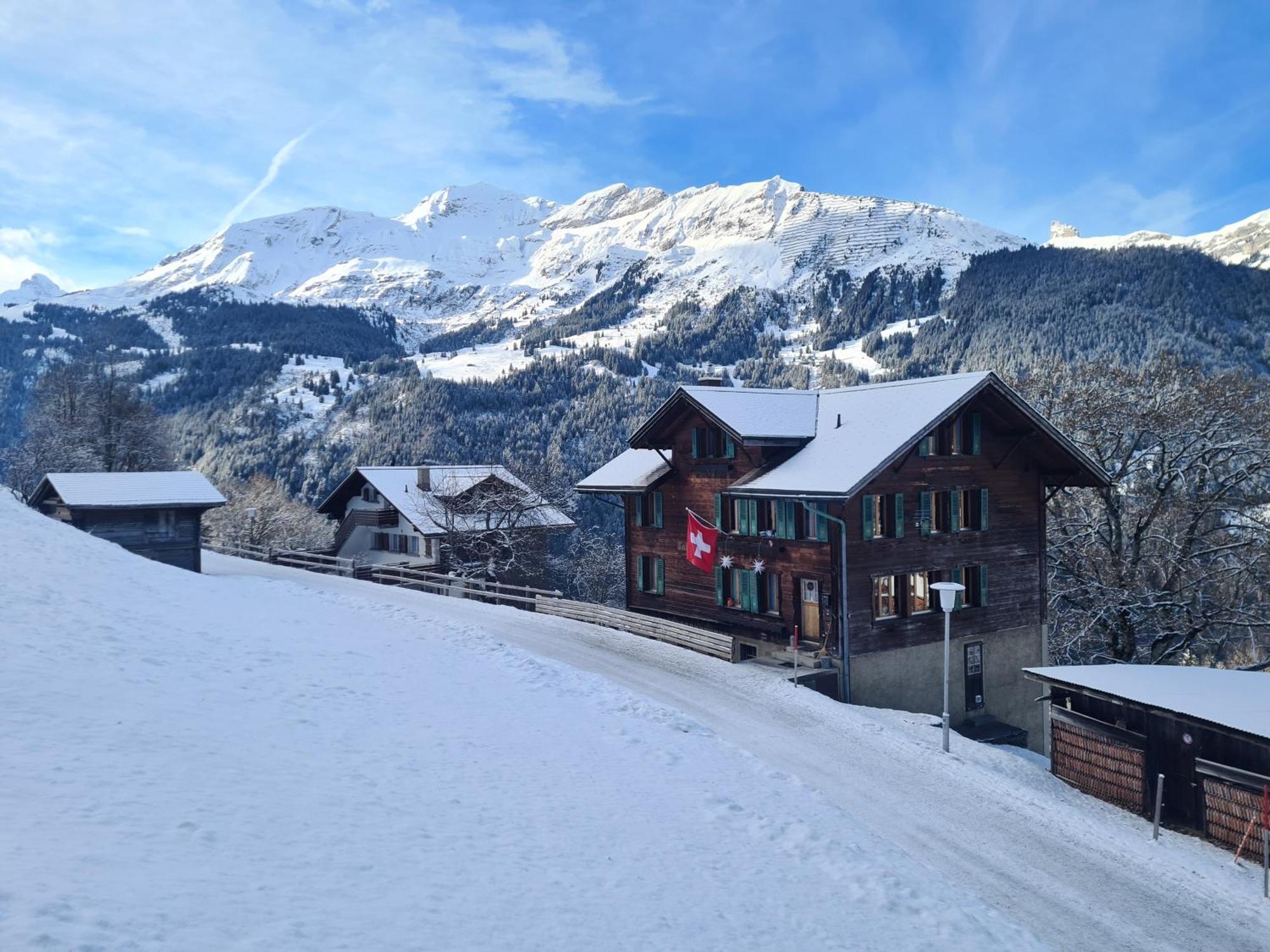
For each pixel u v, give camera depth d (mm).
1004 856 14969
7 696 10945
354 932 6641
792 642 28750
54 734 9805
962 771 19047
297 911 6723
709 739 18328
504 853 9672
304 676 16969
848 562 26656
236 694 14352
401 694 17125
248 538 68750
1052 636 39719
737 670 25859
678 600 34344
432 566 50312
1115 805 20422
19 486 65375
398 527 54281
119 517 39844
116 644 15812
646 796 13555
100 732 10312
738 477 31188
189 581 27703
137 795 8391
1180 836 18156
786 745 19641
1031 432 30109
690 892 9977
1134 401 35000
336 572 47594
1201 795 18250
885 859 12922
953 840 15391
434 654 22375
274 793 9672
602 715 18656
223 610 23156
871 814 16156
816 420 31484
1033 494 31812
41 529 27641
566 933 7891
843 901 10953
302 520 78938
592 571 70000
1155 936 12680
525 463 82875
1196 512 34219
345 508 60719
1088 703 21672
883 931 10250
